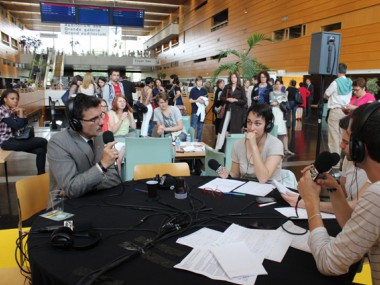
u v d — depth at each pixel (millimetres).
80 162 1915
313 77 11836
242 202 1747
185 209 1634
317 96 12008
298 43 10203
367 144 983
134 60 29188
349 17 8336
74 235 1296
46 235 1346
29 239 1313
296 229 1404
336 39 4285
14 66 23375
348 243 997
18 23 26141
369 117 987
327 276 1059
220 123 6750
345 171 1992
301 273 1076
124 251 1201
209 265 1110
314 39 4391
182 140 4648
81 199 1777
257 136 2305
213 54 17328
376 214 959
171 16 25281
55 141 1881
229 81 6410
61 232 1247
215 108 7719
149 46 32062
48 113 12781
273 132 5430
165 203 1714
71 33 15688
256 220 1508
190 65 21344
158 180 2008
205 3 18359
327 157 1271
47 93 12844
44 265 1108
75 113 1867
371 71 7789
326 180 1270
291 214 1579
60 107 13062
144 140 3445
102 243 1268
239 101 6184
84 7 12859
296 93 7676
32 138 4461
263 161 2311
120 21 13273
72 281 1013
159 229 1394
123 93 6699
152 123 4887
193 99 7953
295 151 6598
